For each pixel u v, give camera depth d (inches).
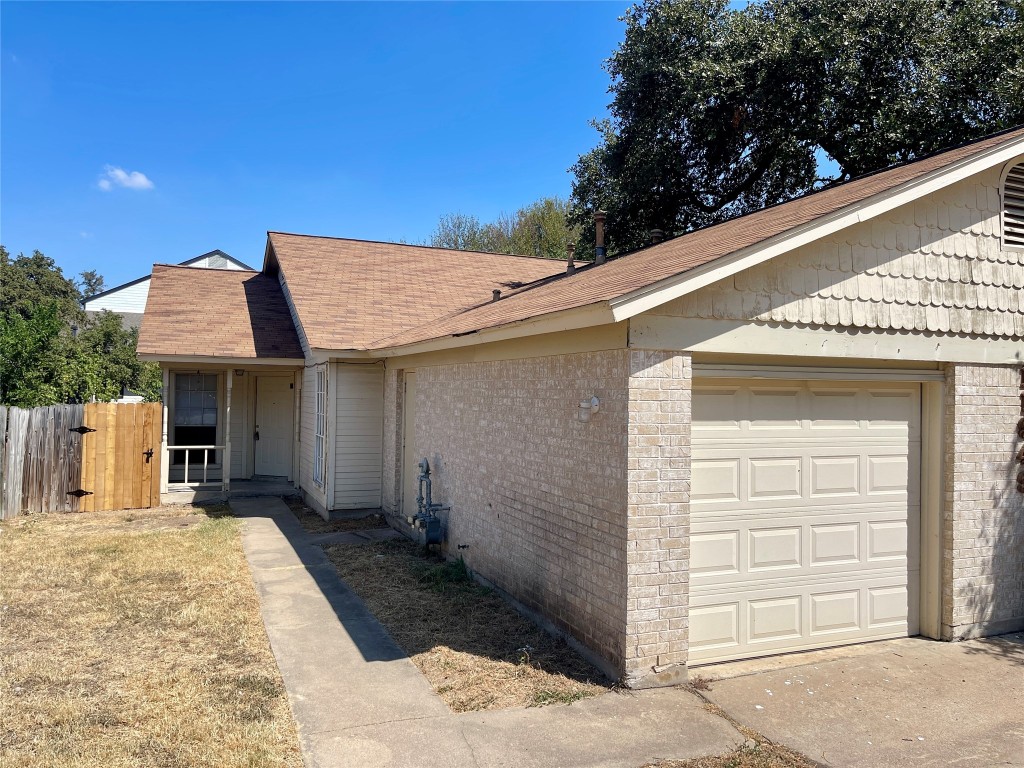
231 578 319.3
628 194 816.3
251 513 496.7
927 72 663.1
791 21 713.0
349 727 180.2
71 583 305.6
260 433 627.8
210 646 236.4
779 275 219.1
